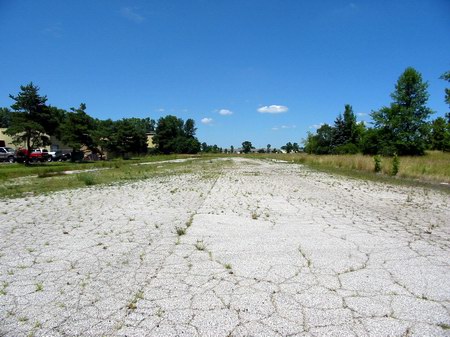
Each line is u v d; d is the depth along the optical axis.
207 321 2.92
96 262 4.42
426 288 3.57
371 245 5.10
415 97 37.66
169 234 5.79
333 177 17.00
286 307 3.16
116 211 7.89
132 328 2.82
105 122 58.38
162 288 3.60
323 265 4.27
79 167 26.61
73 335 2.73
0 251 4.91
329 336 2.70
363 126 50.22
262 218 7.05
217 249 4.95
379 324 2.87
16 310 3.14
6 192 11.71
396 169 17.38
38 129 29.28
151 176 18.17
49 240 5.48
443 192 11.30
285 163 33.50
